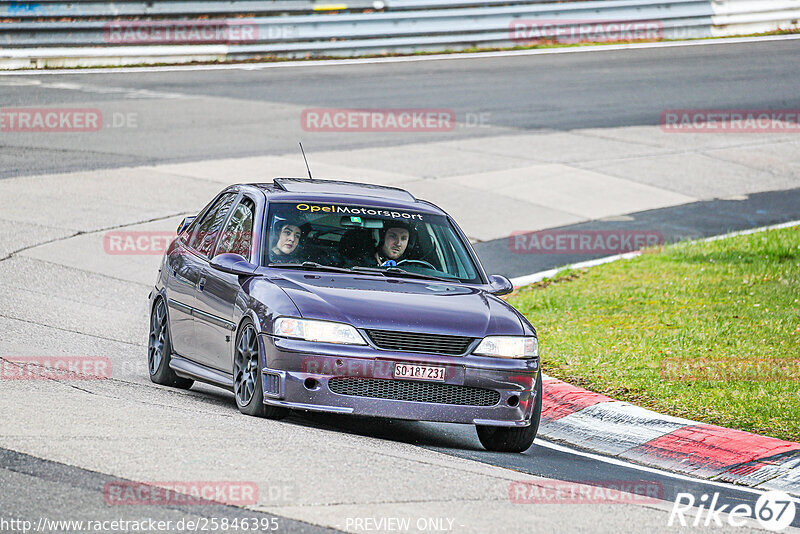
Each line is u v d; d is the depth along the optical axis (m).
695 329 39.75
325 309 25.77
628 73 104.62
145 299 45.34
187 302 30.92
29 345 35.91
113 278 47.75
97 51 107.00
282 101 91.31
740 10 124.06
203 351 29.78
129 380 32.16
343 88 97.12
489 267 52.31
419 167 71.81
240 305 27.44
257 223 29.27
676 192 70.06
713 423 29.94
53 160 69.12
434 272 29.20
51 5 105.88
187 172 67.44
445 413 25.72
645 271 50.62
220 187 64.19
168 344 32.12
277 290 26.59
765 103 94.44
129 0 107.69
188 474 20.41
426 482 21.50
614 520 20.22
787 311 42.12
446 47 116.31
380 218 30.19
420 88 97.56
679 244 55.84
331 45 112.88
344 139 78.88
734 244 55.25
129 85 96.75
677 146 81.38
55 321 40.28
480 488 21.58
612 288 47.53
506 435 27.27
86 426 23.42
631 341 38.59
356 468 21.94
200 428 24.06
